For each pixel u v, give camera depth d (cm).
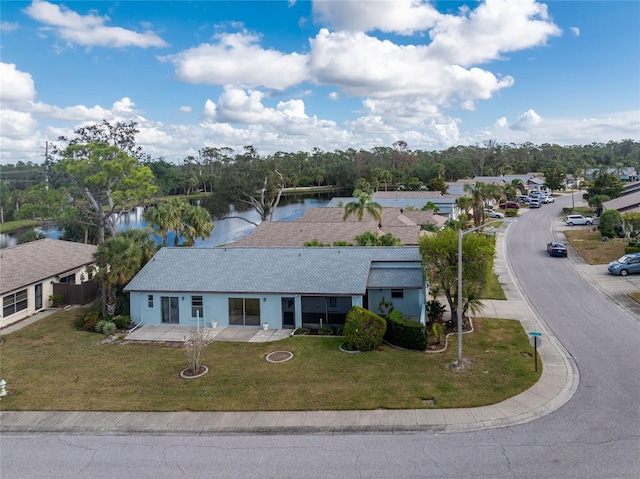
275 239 4688
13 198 9725
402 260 2894
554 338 2503
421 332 2325
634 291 3400
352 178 15562
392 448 1504
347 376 2045
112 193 5138
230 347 2455
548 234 6194
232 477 1372
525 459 1418
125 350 2455
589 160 19962
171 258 3097
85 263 3694
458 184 11781
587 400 1795
